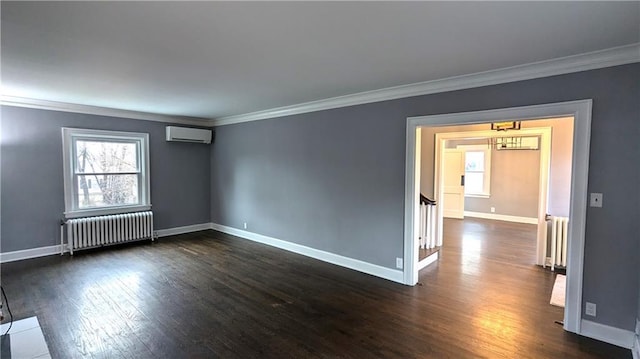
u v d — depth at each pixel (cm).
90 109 531
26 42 247
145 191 611
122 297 356
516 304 342
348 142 453
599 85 270
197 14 200
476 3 185
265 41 245
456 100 351
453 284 399
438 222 579
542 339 275
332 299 355
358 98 433
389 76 340
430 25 215
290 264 476
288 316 316
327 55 276
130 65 305
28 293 365
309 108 498
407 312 324
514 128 536
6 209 476
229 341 272
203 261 488
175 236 645
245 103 495
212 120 681
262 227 596
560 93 288
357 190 446
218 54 274
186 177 672
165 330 288
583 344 268
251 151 608
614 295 268
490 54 271
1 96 450
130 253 528
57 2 184
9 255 479
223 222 685
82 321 303
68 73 331
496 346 265
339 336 280
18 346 258
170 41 245
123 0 182
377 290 380
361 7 191
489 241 616
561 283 402
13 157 478
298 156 524
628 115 259
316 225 503
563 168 454
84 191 548
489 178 862
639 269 258
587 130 275
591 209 276
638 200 257
